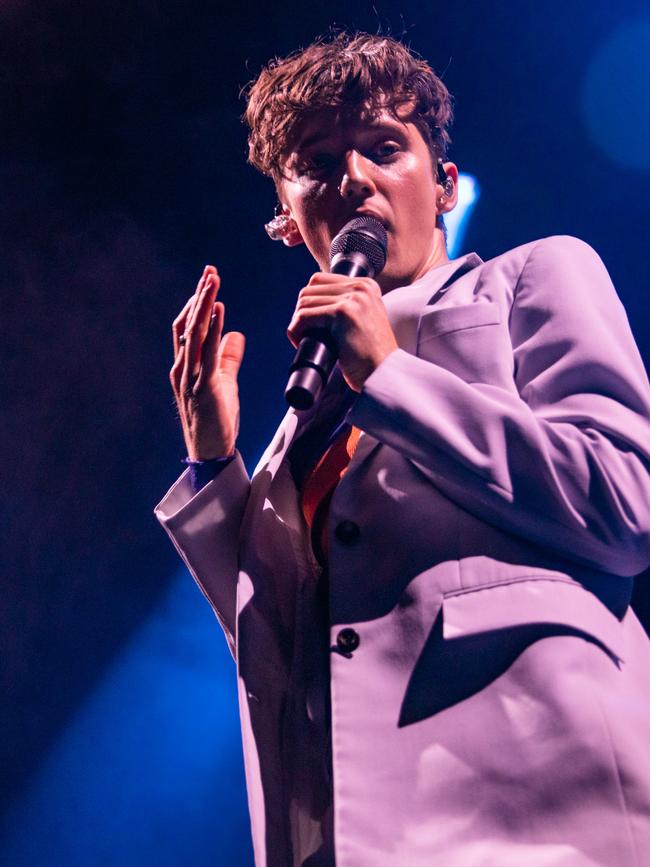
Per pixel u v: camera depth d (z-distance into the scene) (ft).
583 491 4.69
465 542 4.89
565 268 5.59
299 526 6.11
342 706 4.68
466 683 4.56
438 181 7.62
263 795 5.29
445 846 4.23
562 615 4.60
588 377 5.10
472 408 4.84
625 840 4.07
